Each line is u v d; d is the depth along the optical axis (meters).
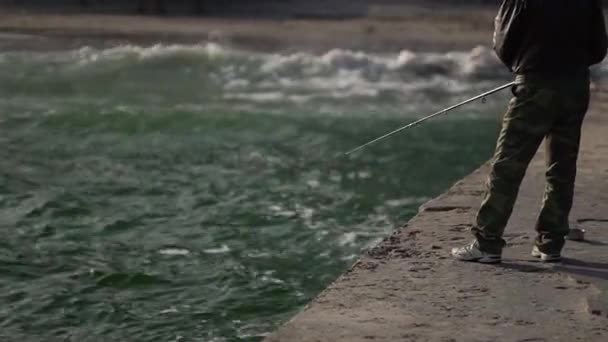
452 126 26.30
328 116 27.11
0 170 19.78
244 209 17.42
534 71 9.52
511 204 9.96
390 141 24.20
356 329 8.23
